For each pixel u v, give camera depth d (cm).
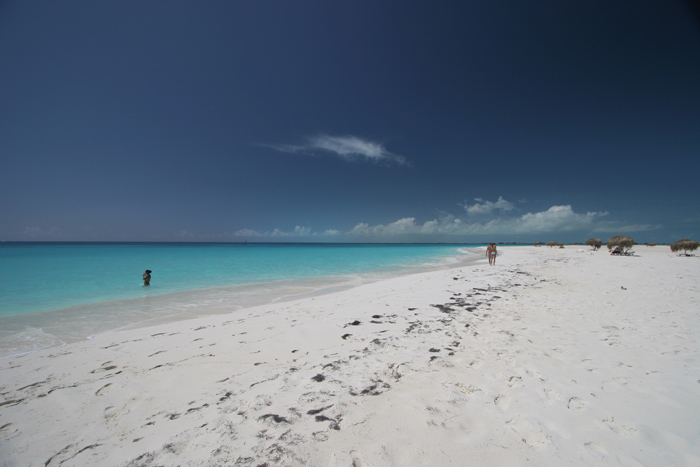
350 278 1616
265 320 670
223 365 418
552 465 211
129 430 273
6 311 863
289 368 398
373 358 422
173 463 225
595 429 252
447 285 1096
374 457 223
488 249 2147
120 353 481
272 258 3419
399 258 3469
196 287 1299
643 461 214
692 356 412
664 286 990
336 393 323
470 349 449
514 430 252
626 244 2611
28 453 244
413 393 319
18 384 375
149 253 4369
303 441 243
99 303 968
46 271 1886
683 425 256
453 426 259
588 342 472
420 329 559
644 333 514
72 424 286
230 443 245
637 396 306
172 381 371
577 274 1343
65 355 480
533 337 500
